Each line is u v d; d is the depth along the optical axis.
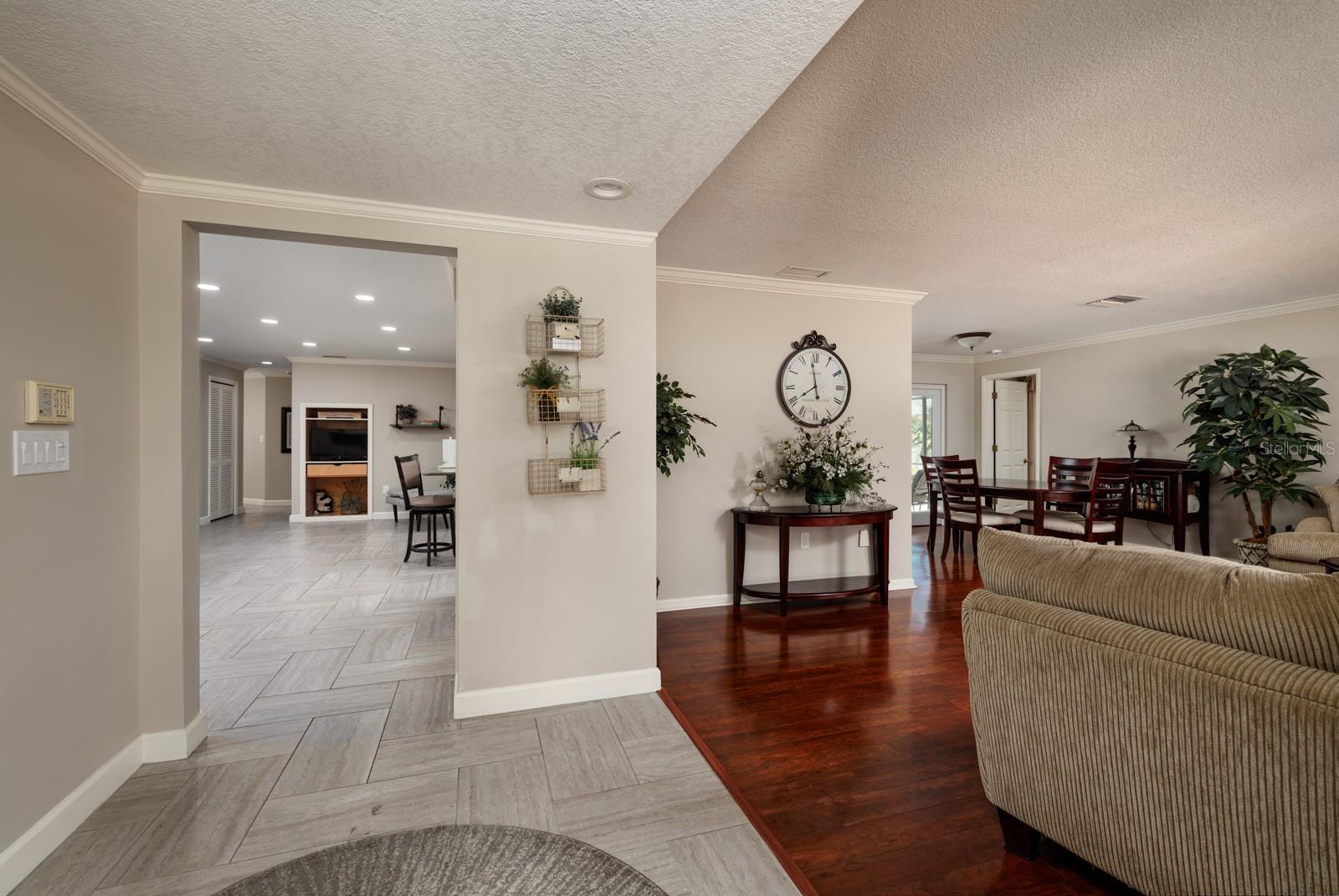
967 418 8.09
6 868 1.54
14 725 1.59
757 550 4.35
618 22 1.39
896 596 4.55
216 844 1.73
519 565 2.64
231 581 4.98
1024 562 1.65
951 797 1.98
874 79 1.89
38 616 1.67
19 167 1.61
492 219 2.58
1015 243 3.47
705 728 2.46
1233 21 1.62
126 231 2.09
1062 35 1.68
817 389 4.44
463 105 1.74
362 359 8.77
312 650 3.36
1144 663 1.31
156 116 1.79
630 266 2.81
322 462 8.91
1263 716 1.13
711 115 1.80
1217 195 2.78
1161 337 5.86
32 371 1.66
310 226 2.36
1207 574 1.30
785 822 1.85
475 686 2.58
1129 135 2.24
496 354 2.61
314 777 2.08
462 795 1.98
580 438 2.71
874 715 2.58
